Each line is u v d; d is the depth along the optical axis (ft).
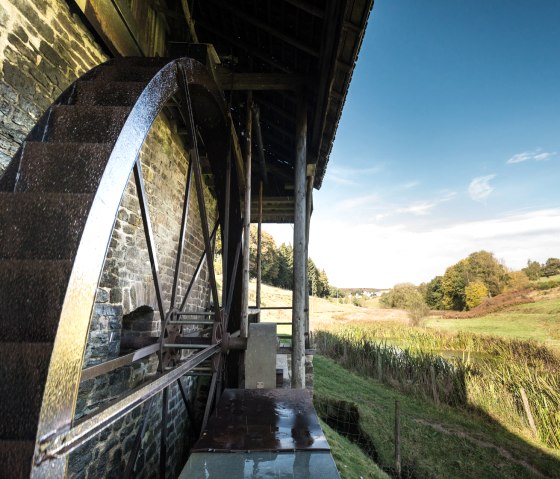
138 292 11.69
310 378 22.13
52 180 4.36
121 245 10.63
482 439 26.35
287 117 17.63
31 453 2.89
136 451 7.09
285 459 5.21
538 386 30.07
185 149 16.79
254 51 14.75
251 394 8.62
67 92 5.98
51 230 3.87
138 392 4.53
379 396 33.09
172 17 12.59
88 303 3.97
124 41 9.63
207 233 9.16
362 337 55.47
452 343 61.77
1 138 6.12
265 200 25.44
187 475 4.74
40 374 3.12
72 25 7.92
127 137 5.22
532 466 23.47
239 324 13.99
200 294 21.22
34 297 3.45
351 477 14.08
